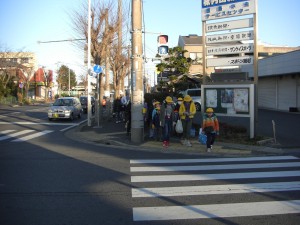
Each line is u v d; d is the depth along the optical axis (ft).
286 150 41.75
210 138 40.09
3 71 192.85
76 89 346.13
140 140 46.85
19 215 18.33
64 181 25.54
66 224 17.06
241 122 49.39
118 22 84.53
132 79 47.16
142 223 17.21
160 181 25.70
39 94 264.72
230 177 26.99
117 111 76.13
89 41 69.46
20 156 36.35
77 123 77.46
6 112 112.27
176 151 40.73
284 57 98.22
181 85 102.47
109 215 18.37
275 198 21.43
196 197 21.67
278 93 113.91
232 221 17.51
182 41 179.73
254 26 49.39
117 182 25.38
